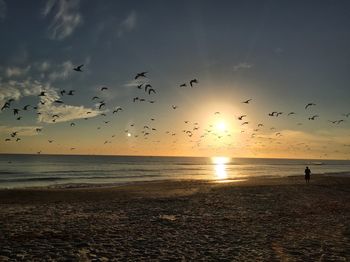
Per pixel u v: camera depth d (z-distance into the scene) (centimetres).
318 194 3092
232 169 12438
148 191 3503
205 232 1460
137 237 1349
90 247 1171
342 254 1112
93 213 1998
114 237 1342
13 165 11819
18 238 1297
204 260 1028
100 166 12212
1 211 2103
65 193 3322
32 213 2008
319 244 1252
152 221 1725
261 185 4097
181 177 7144
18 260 1003
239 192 3195
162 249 1160
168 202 2497
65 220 1745
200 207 2244
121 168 10938
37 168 9988
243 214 1966
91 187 4247
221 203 2438
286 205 2353
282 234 1427
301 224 1661
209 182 5006
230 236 1380
